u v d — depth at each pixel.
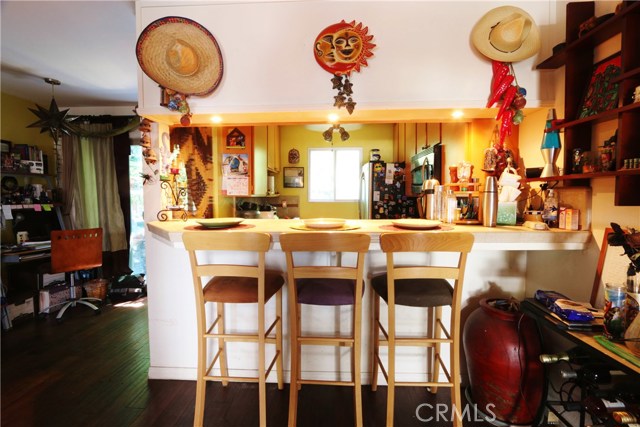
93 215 3.94
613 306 1.09
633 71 1.12
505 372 1.54
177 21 1.74
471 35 1.73
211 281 1.71
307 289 1.57
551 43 1.71
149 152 1.95
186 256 1.99
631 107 1.11
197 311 1.54
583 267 1.51
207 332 1.68
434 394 1.87
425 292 1.55
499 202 1.77
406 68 1.76
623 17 1.17
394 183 3.76
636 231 1.16
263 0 1.78
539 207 1.81
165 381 2.01
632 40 1.15
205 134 2.41
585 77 1.48
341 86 1.70
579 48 1.46
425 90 1.76
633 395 1.05
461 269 1.43
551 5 1.71
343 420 1.66
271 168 4.07
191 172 2.41
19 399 1.83
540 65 1.67
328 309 1.96
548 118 1.59
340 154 4.95
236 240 1.41
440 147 2.49
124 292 3.71
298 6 1.78
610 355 0.99
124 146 3.96
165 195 2.07
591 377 1.12
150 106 1.86
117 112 4.09
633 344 1.01
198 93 1.81
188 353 2.03
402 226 1.73
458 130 2.42
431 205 2.14
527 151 1.89
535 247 1.53
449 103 1.75
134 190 4.17
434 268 1.43
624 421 0.91
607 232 1.37
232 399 1.83
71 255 3.17
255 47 1.80
